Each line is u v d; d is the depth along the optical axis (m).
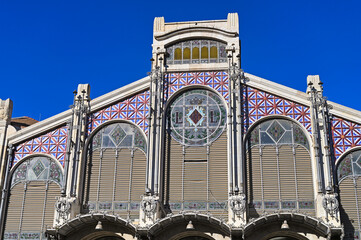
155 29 34.25
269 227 27.16
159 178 29.59
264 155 29.98
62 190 29.50
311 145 29.73
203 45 33.53
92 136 31.62
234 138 30.05
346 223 27.98
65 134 31.70
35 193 30.70
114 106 32.12
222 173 29.73
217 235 27.22
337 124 30.03
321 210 27.48
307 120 30.39
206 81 32.19
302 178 29.20
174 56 33.44
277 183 29.25
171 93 32.06
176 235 27.47
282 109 30.84
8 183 31.05
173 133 31.09
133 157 30.78
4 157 31.47
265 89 31.30
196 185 29.66
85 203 29.98
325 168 28.70
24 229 29.95
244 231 26.16
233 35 33.19
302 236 26.94
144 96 32.12
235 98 31.11
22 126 38.72
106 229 28.09
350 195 28.56
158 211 28.16
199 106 31.62
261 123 30.83
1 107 32.72
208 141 30.64
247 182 29.42
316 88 30.94
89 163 30.95
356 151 29.45
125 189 30.11
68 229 27.86
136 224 28.59
